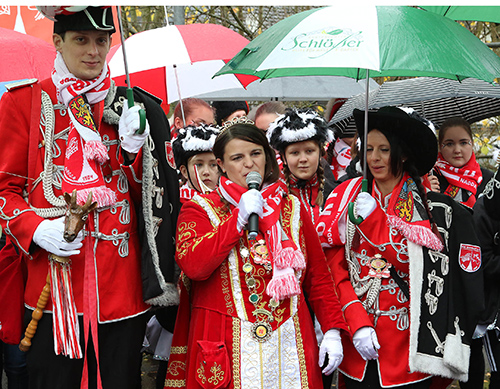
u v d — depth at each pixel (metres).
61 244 2.78
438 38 3.01
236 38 5.06
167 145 3.20
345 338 3.28
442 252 3.25
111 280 2.96
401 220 3.23
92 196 2.85
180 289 3.24
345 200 3.39
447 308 3.20
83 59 2.88
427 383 3.24
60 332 2.86
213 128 4.05
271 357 2.88
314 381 2.98
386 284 3.24
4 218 2.86
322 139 3.84
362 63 2.86
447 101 4.82
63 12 2.81
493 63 3.10
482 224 3.84
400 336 3.20
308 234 3.15
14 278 3.03
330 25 3.07
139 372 3.29
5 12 4.62
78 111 2.91
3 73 3.89
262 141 3.01
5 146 2.88
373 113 3.23
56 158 2.94
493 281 3.88
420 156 3.29
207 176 4.02
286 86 6.25
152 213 3.06
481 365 4.09
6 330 3.01
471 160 4.72
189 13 9.12
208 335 2.91
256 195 2.79
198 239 2.93
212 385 2.83
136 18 9.20
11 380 3.96
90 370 2.97
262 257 2.90
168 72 5.64
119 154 3.03
